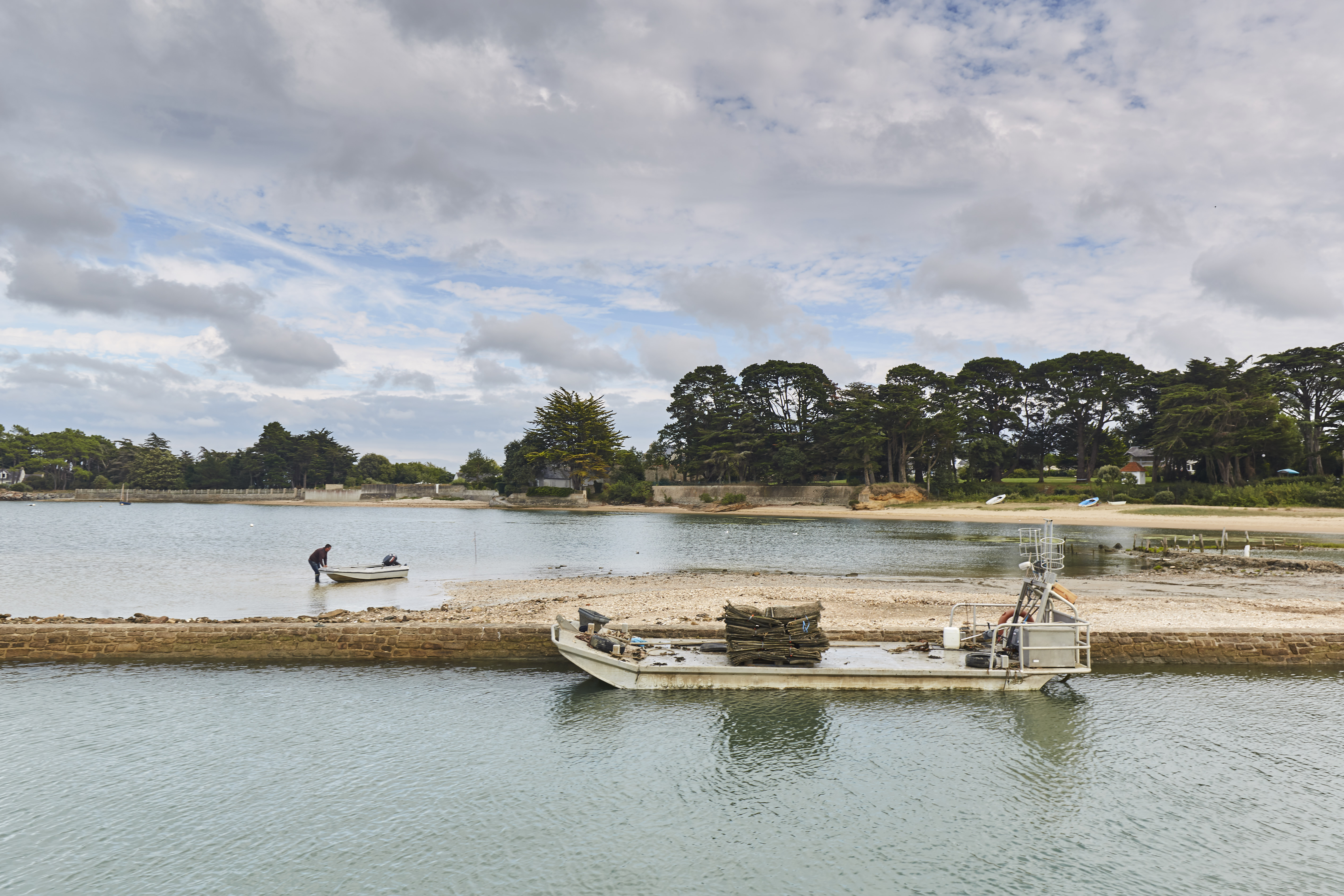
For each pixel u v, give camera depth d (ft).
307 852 33.17
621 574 127.24
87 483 649.61
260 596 100.42
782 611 54.54
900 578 116.98
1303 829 35.37
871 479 363.56
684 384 438.40
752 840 34.35
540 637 63.46
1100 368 368.07
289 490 572.51
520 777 40.86
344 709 51.85
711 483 413.80
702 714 49.90
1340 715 50.88
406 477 605.31
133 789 39.22
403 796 38.68
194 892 30.17
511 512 425.69
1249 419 280.51
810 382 406.00
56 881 30.96
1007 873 31.60
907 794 39.01
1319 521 226.38
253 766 42.24
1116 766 42.47
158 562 146.20
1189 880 31.09
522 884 30.76
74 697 54.24
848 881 31.01
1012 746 45.14
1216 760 43.37
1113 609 78.84
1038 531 55.77
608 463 442.50
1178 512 257.55
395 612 78.74
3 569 134.62
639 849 33.53
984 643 58.75
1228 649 62.90
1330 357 315.99
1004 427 386.73
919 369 374.63
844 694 52.60
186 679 58.85
